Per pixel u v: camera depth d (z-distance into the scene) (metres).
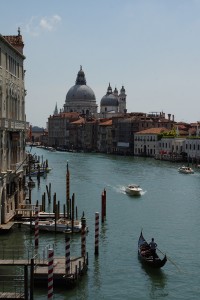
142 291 35.03
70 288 34.97
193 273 38.59
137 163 152.25
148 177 106.06
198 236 49.97
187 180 100.94
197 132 165.88
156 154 182.12
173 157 159.62
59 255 41.62
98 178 102.75
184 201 72.50
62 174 112.50
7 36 55.81
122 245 46.03
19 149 54.22
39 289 34.22
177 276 37.97
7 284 34.66
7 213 48.78
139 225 54.84
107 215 60.47
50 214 53.97
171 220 57.91
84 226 39.41
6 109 47.47
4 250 42.12
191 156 156.38
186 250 44.78
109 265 40.06
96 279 36.97
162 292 34.97
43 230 49.34
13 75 50.28
